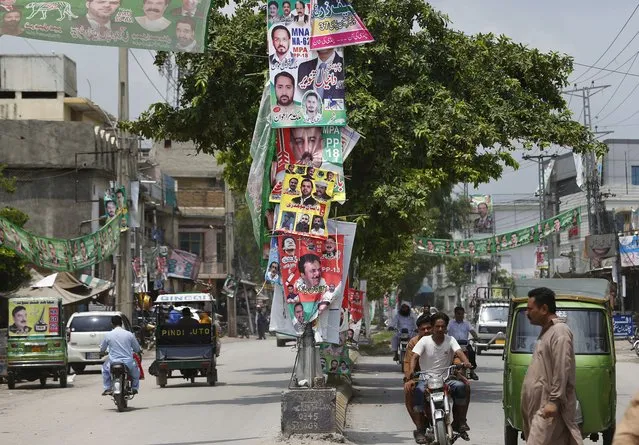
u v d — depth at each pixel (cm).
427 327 1327
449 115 2114
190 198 7494
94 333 3334
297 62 1572
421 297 12106
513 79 2383
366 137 2061
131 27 1207
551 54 2467
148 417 1828
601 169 7306
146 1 1212
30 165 4775
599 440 1513
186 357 2580
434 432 1244
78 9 1196
